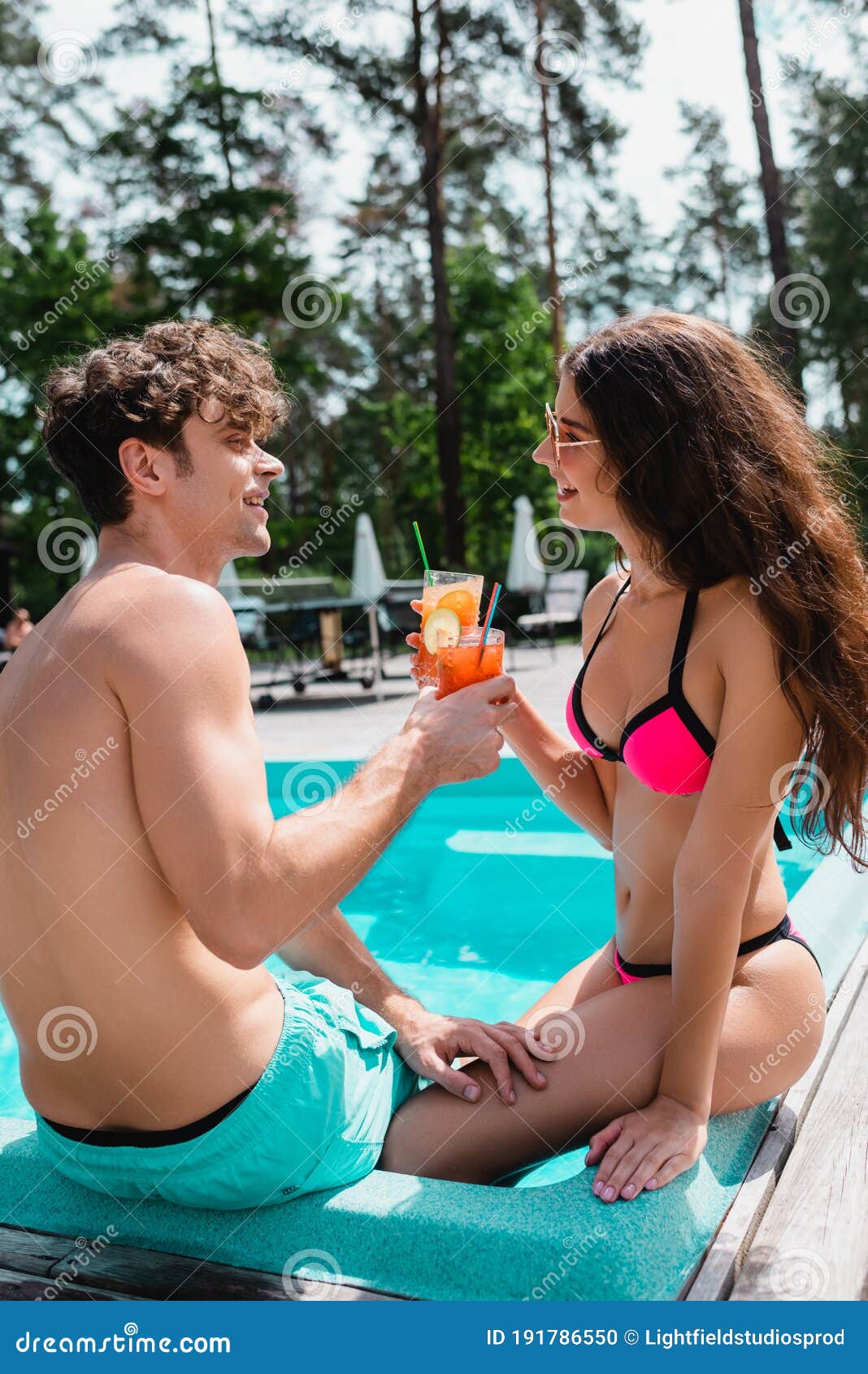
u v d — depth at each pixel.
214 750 1.18
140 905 1.23
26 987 1.32
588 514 1.71
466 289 21.03
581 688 1.84
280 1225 1.36
